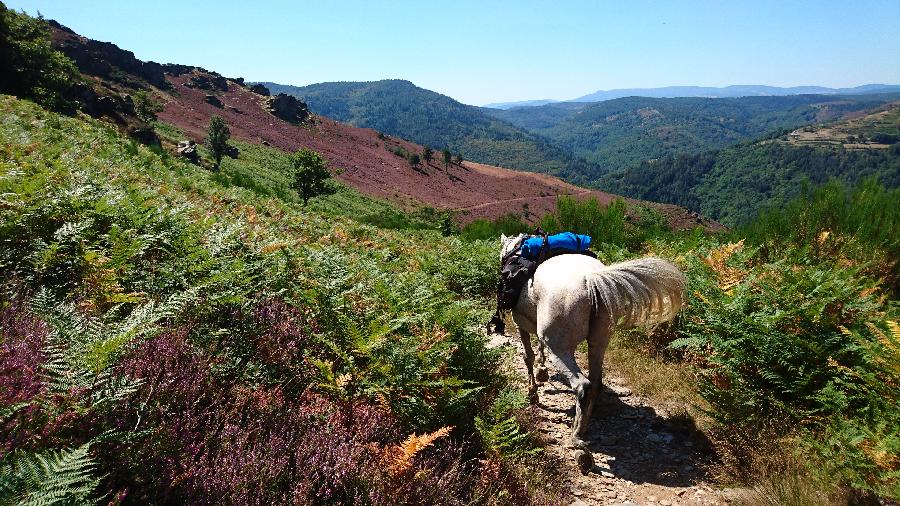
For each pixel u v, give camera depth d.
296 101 171.00
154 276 5.23
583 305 5.11
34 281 4.71
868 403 4.85
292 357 4.45
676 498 4.54
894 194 10.05
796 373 5.43
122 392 2.89
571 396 6.75
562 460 5.03
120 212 6.73
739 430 5.18
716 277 8.29
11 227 5.38
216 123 83.06
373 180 133.12
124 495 2.39
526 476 4.40
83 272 4.96
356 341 4.62
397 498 3.37
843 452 4.27
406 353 4.72
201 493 2.74
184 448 2.92
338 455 3.36
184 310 4.50
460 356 5.67
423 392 4.59
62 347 3.38
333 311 5.19
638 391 6.75
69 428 2.74
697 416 5.87
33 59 55.62
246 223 10.47
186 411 3.16
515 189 177.38
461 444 4.40
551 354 5.22
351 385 4.40
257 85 178.12
